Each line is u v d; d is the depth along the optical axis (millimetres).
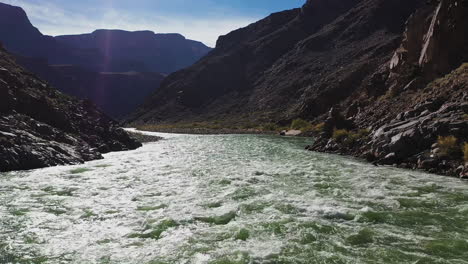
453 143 18969
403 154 21234
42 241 9445
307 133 52500
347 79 68000
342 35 116188
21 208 12445
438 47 36094
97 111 42906
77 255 8570
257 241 9133
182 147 35812
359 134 28953
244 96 124438
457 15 35188
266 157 25750
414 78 37906
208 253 8508
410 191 14227
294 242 9008
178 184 16375
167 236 9695
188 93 139750
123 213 11852
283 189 14797
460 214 11195
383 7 112625
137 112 148875
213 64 151000
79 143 29172
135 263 8086
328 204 12305
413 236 9336
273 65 134875
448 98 24453
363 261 7875
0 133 21781
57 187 15898
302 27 149250
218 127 82000
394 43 78750
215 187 15508
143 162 24359
